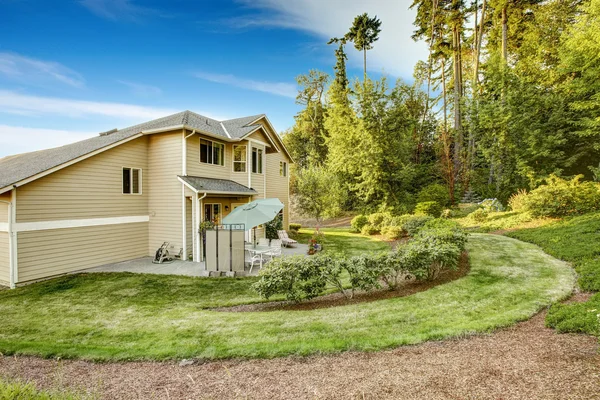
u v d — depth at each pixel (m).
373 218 18.70
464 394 2.81
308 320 5.34
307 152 36.84
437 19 24.73
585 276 6.45
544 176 17.03
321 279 6.64
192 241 12.66
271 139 17.55
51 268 9.97
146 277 9.77
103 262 11.54
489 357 3.54
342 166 25.41
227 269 10.00
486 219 15.05
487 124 18.83
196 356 4.18
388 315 5.32
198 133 13.39
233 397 3.10
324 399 2.92
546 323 4.37
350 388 3.08
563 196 11.99
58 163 10.23
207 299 7.66
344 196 24.33
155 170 13.23
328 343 4.23
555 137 16.92
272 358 3.97
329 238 17.28
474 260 8.79
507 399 2.68
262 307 6.88
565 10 20.81
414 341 4.15
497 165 19.50
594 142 16.98
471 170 22.08
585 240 8.83
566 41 15.09
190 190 12.38
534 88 18.36
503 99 18.50
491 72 19.12
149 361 4.17
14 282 9.05
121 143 12.12
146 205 13.30
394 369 3.42
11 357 4.53
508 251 9.44
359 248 13.98
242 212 10.90
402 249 7.44
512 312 4.98
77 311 6.84
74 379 3.77
